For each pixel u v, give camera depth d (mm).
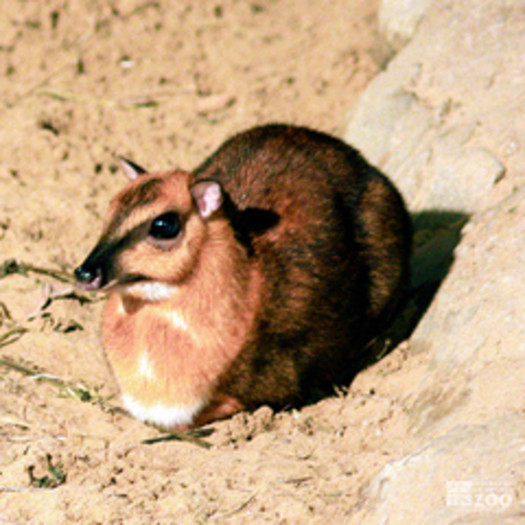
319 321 24391
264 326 23125
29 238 30953
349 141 33656
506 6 32500
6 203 32406
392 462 18953
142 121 38750
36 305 27766
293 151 26172
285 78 41312
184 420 22969
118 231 21562
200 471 21062
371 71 40531
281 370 23609
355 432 22062
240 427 22891
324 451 21484
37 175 34594
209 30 45312
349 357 26234
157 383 22594
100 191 34031
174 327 22297
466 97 31188
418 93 32594
